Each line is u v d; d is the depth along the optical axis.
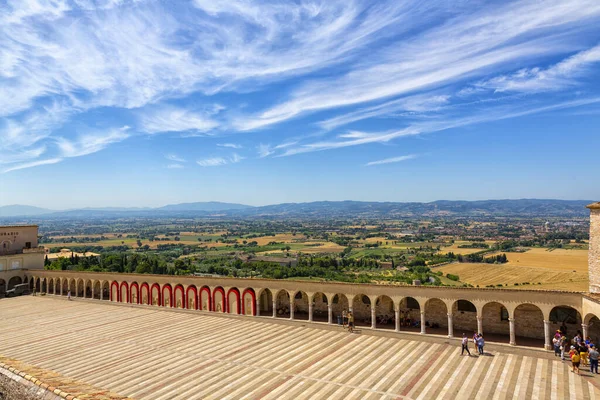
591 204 38.12
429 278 144.62
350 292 47.66
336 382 32.34
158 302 63.28
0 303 69.38
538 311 42.00
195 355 39.56
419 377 33.09
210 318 55.31
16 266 80.62
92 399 14.43
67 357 39.53
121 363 37.50
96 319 56.00
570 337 40.16
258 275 156.00
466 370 34.41
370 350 40.25
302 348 41.22
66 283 78.88
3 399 16.66
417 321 47.81
